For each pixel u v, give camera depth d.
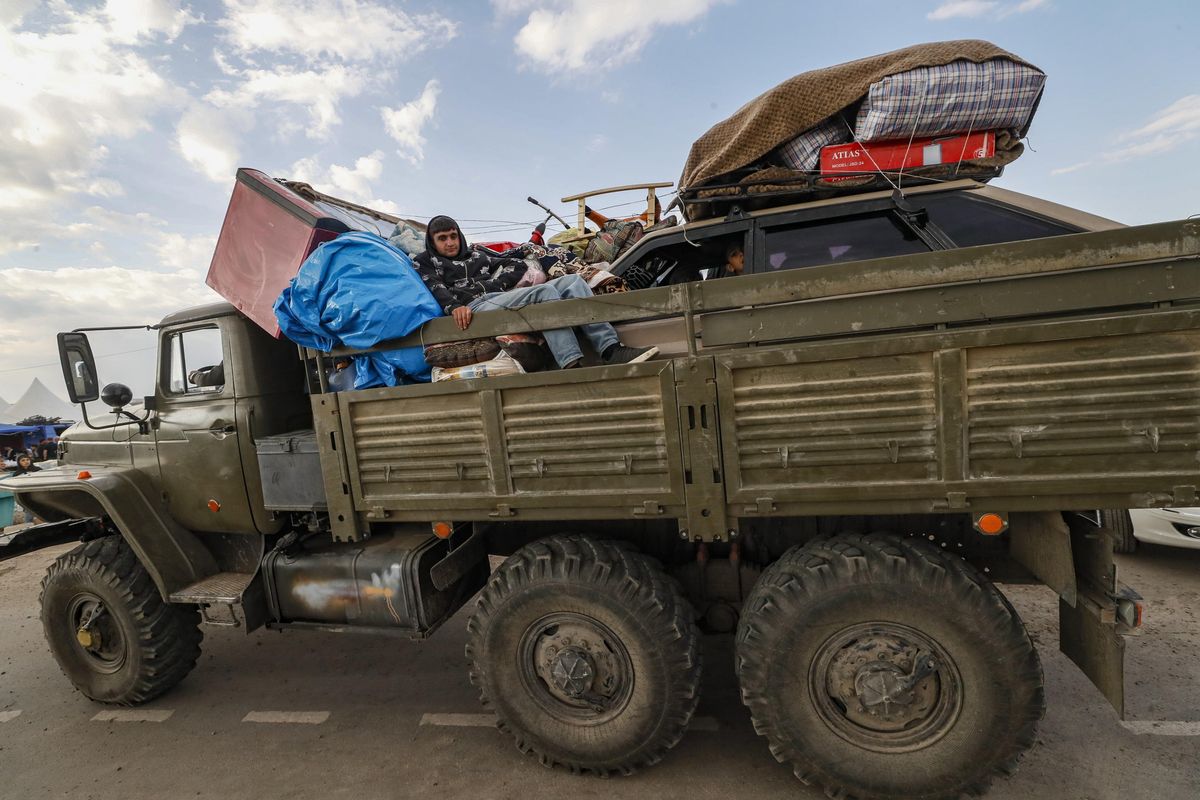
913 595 2.25
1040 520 2.29
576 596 2.61
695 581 2.99
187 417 3.55
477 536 3.20
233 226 3.23
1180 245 1.99
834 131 2.87
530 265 3.32
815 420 2.30
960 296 2.19
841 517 2.79
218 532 3.72
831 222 2.86
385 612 3.06
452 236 3.25
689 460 2.43
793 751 2.45
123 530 3.49
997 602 2.23
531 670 2.78
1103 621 2.20
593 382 2.50
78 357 3.56
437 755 3.03
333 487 2.94
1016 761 2.28
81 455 3.98
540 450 2.60
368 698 3.64
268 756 3.12
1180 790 2.45
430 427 2.75
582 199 5.40
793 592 2.37
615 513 2.58
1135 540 4.74
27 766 3.18
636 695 2.61
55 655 3.75
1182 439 2.00
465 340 2.75
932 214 2.73
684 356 2.72
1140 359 2.01
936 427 2.20
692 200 3.01
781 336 2.36
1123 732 2.82
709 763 2.84
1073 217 2.54
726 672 3.64
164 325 3.64
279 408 3.55
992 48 2.65
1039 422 2.11
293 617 3.32
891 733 2.38
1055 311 2.11
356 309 2.71
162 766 3.10
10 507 7.61
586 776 2.79
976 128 2.70
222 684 3.96
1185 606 3.98
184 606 3.73
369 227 3.88
